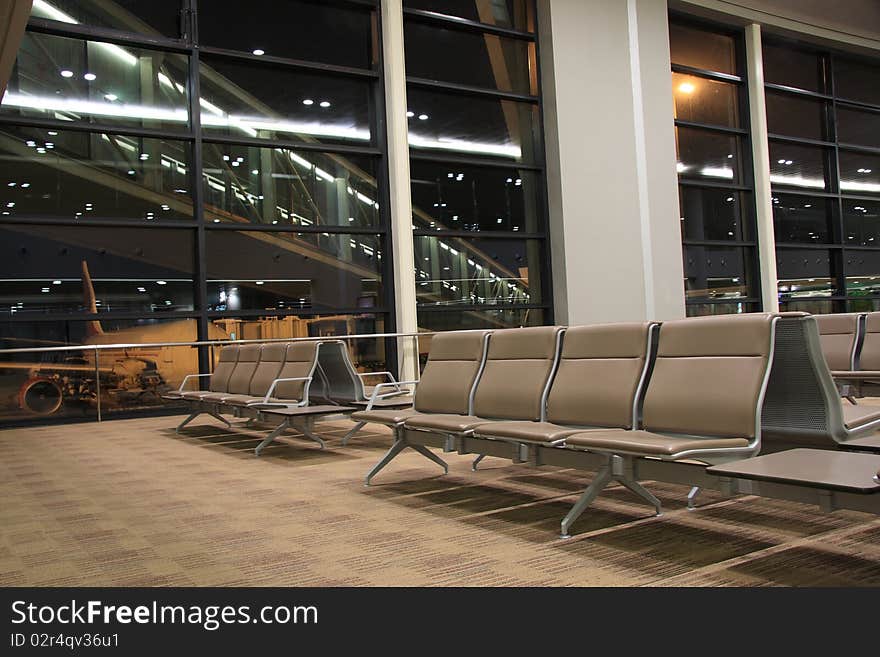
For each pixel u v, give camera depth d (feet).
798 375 9.43
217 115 29.37
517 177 35.58
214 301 28.84
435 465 15.17
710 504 10.81
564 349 11.73
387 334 30.22
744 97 42.52
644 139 37.19
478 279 34.37
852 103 46.75
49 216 26.16
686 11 40.04
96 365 26.53
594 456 9.76
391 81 32.01
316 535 9.81
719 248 41.09
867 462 7.16
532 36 36.04
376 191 32.68
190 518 11.14
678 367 9.85
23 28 16.93
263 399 19.34
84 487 14.05
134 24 28.17
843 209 46.03
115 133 27.37
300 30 31.32
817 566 7.73
